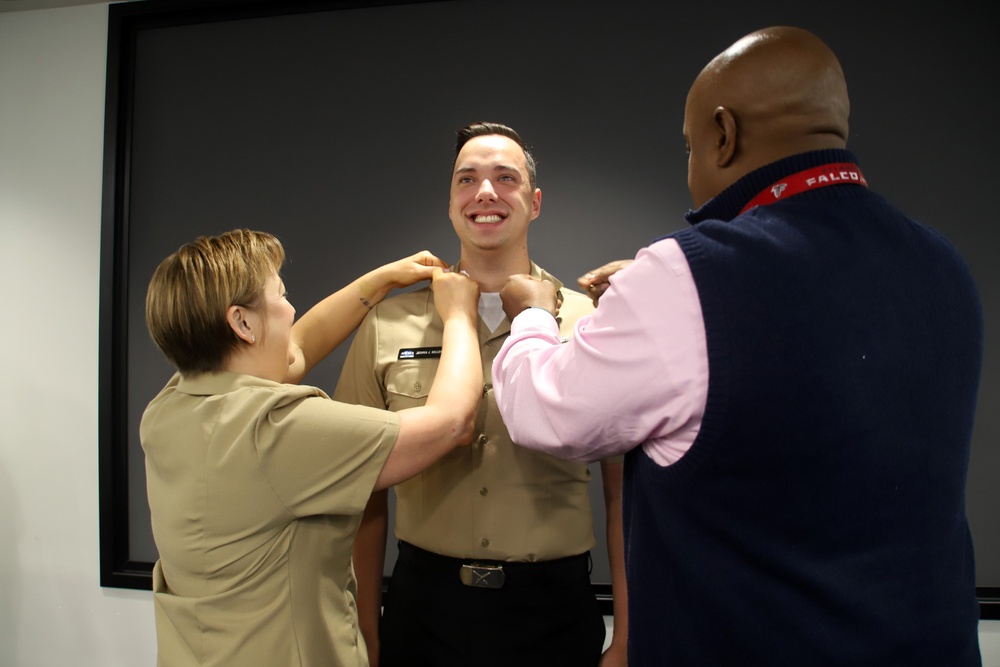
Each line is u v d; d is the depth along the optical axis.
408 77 1.90
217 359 0.94
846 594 0.63
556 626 1.20
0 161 2.07
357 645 0.99
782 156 0.71
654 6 1.81
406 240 1.90
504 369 0.90
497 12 1.86
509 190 1.28
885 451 0.63
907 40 1.74
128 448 1.98
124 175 1.98
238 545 0.88
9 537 2.04
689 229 0.69
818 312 0.62
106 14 2.03
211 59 1.98
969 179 1.73
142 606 1.97
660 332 0.65
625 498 0.85
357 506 0.90
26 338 2.04
